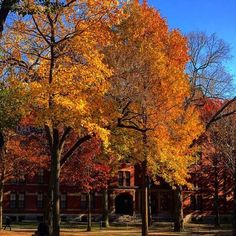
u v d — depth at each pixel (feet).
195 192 234.79
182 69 91.35
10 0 48.80
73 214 231.50
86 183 156.35
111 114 73.56
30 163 147.02
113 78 76.13
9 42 71.56
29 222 212.64
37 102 63.41
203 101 134.72
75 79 67.26
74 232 137.18
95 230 153.17
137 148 83.92
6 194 224.74
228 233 138.62
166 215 239.50
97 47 75.66
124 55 77.87
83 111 64.64
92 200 235.61
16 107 60.95
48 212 88.33
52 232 81.41
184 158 93.61
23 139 136.36
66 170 151.74
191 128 91.04
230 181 233.76
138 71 78.64
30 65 72.54
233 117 137.90
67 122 65.87
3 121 60.80
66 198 232.53
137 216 232.32
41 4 53.47
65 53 69.72
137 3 83.25
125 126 79.56
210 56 136.36
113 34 76.48
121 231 145.28
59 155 81.41
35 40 73.20
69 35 71.20
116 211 239.09
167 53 90.33
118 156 86.94
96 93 68.80
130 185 238.27
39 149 142.00
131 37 80.33
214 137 140.97
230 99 134.92
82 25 69.31
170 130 87.15
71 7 68.33
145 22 83.76
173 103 83.92
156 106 82.58
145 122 83.30
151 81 81.00
